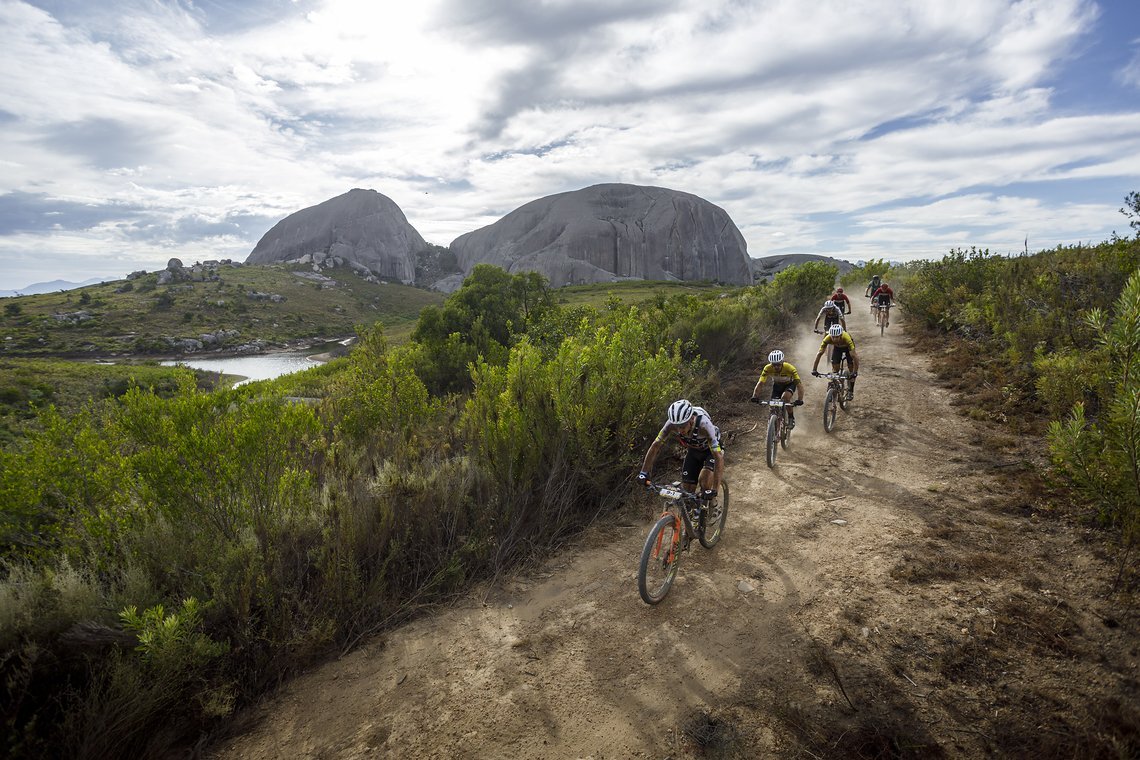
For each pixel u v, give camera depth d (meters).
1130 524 4.16
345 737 3.32
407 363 9.27
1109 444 4.48
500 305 15.46
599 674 3.71
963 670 3.41
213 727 3.41
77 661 3.31
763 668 3.62
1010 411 7.82
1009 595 4.03
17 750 2.88
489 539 5.21
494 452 6.11
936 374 10.52
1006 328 10.55
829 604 4.20
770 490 6.52
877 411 8.93
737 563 4.98
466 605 4.61
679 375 9.61
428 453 7.00
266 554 4.36
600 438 6.47
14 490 4.09
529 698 3.54
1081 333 8.60
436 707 3.51
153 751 3.18
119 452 4.82
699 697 3.44
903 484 6.26
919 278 18.97
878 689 3.34
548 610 4.49
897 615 3.97
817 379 11.42
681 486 4.90
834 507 5.88
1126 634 3.50
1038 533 4.81
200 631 3.67
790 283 20.94
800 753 2.97
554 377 6.75
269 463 4.95
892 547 4.89
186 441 4.54
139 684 3.21
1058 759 2.75
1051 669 3.34
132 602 3.55
